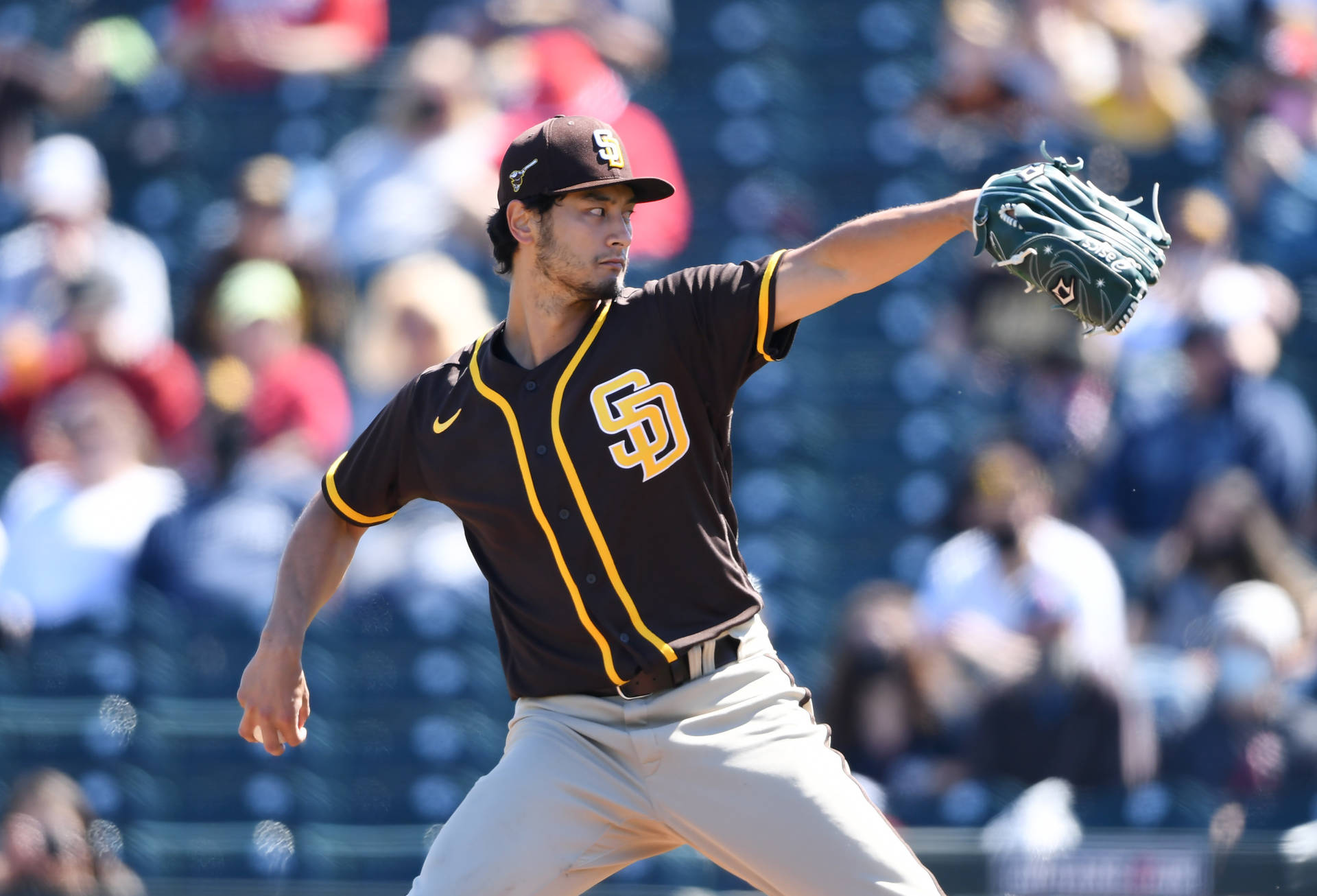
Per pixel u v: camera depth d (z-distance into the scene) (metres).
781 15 32.72
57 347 26.92
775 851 10.51
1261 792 21.30
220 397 26.00
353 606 24.88
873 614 21.88
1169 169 29.66
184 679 24.45
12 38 33.81
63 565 24.73
